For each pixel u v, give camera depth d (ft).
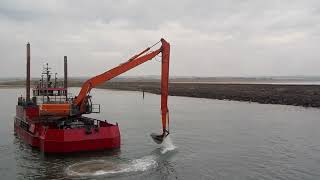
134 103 326.85
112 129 112.06
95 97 421.18
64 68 176.86
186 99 374.43
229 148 121.29
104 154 110.22
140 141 133.18
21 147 123.75
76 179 86.84
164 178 87.92
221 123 181.57
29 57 165.99
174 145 125.90
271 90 422.82
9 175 91.30
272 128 164.35
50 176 89.51
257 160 105.40
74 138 106.42
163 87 114.52
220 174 91.66
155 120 197.26
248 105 289.94
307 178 88.48
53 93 123.75
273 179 87.76
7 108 270.67
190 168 96.78
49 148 106.01
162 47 115.44
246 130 158.61
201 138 139.13
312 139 136.56
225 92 428.56
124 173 91.45
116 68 119.14
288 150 118.32
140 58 118.42
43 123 122.42
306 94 348.59
